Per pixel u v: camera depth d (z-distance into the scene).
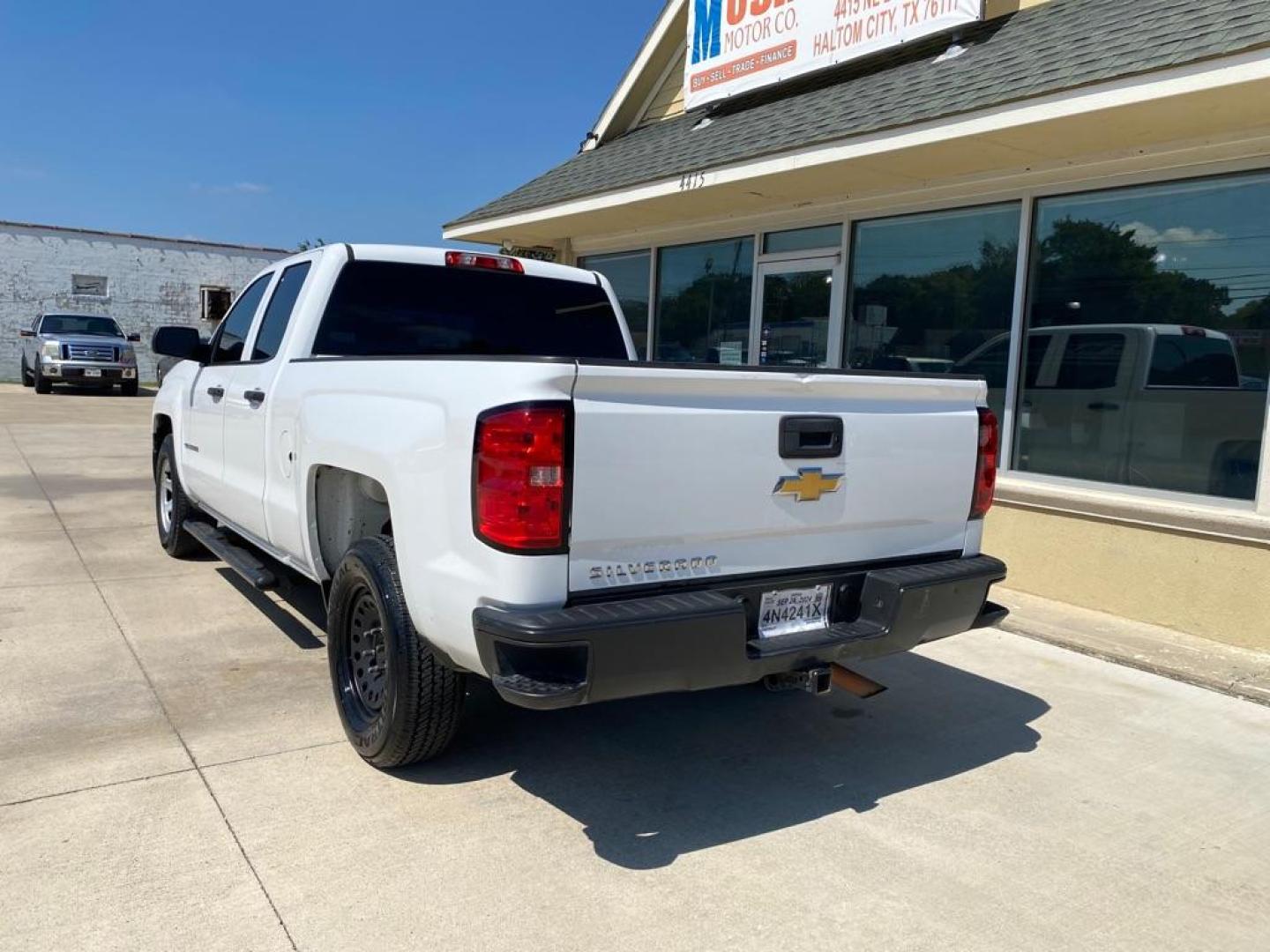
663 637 2.92
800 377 3.31
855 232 7.97
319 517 4.15
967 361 7.14
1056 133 5.73
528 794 3.59
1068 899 3.03
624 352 5.48
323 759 3.78
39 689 4.39
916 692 4.88
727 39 9.38
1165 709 4.71
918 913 2.92
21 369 27.98
